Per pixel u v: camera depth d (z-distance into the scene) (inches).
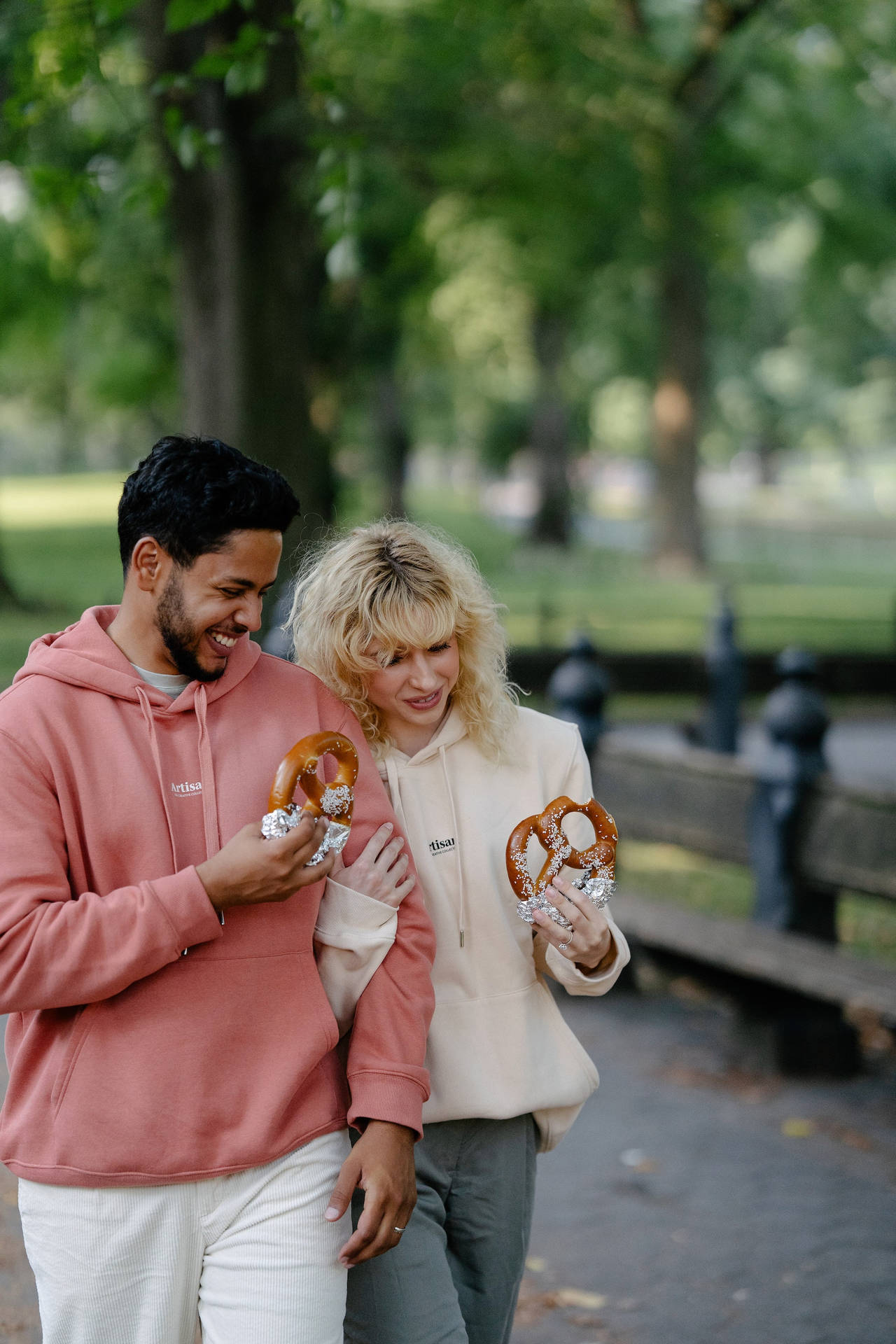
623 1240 143.2
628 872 299.3
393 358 824.9
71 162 247.0
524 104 487.5
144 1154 72.8
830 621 689.0
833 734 460.1
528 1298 131.4
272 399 308.5
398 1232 76.6
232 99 261.1
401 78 431.8
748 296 1263.5
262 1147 74.2
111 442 2960.1
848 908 275.7
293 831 72.0
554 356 1250.0
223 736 78.8
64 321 843.4
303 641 90.3
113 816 74.9
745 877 295.7
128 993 73.7
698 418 1003.3
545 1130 92.0
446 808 89.8
